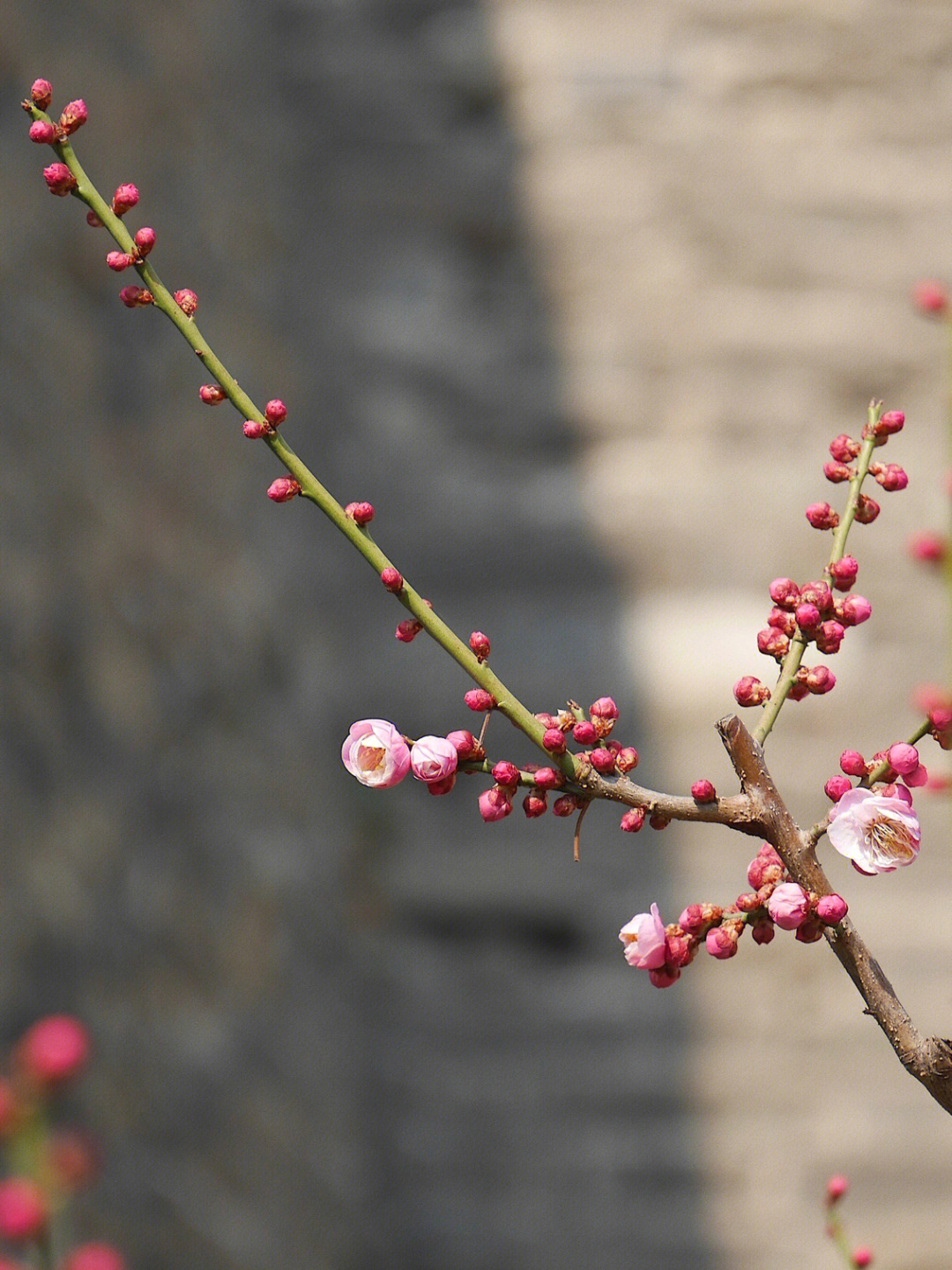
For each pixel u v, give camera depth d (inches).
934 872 258.7
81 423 199.6
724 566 273.3
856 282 278.8
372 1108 270.7
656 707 266.8
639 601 273.6
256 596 255.4
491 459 282.8
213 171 257.4
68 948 168.6
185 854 208.8
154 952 192.4
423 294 287.7
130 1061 178.7
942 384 275.7
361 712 277.0
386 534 282.0
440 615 277.7
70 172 90.4
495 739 271.7
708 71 283.1
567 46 285.4
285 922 241.9
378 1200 268.2
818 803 259.6
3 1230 85.7
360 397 286.0
